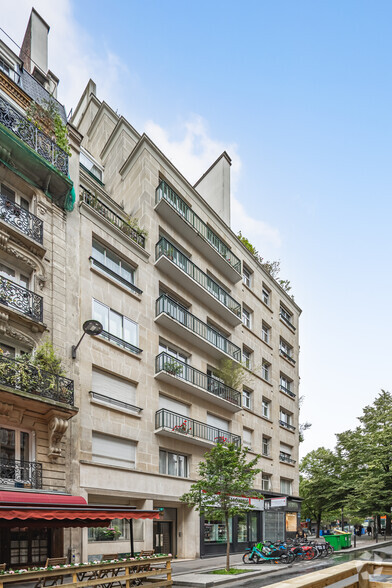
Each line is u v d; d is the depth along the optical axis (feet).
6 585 38.68
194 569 57.77
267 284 116.47
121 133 89.66
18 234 53.31
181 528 71.46
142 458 64.85
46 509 35.83
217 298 90.33
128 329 68.44
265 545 68.80
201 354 84.79
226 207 106.52
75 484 53.31
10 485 45.34
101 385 61.77
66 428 51.16
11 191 57.16
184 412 77.46
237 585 46.21
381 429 129.08
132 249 72.59
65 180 60.54
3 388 44.52
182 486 70.90
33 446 49.37
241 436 91.66
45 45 73.82
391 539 108.68
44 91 68.03
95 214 66.44
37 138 59.21
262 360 107.65
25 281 55.52
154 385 70.38
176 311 78.02
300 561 65.72
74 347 57.52
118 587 39.11
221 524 79.05
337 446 128.36
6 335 49.67
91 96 105.81
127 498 61.82
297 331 131.95
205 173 112.88
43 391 49.52
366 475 116.47
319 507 126.93
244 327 101.14
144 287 73.26
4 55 62.75
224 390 87.40
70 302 59.21
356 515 116.26
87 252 63.82
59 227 60.49
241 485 56.49
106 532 57.16
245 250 107.96
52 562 35.42
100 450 59.36
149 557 41.75
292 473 112.88
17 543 45.96
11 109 56.85
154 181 81.71
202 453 77.71
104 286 65.36
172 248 80.18
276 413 109.60
